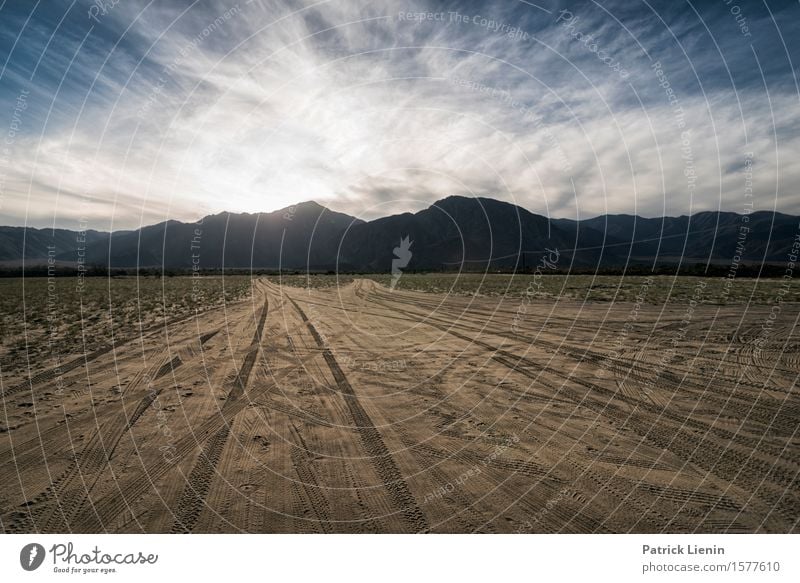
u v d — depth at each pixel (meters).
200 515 4.28
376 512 4.32
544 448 5.56
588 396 7.37
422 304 21.36
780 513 4.16
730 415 6.43
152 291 29.70
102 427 6.28
